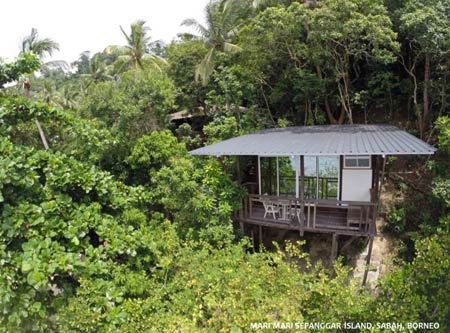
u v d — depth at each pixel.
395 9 12.79
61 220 5.56
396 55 13.61
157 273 6.47
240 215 11.26
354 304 5.47
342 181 11.30
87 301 5.11
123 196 7.43
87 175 6.28
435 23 10.25
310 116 16.03
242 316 4.66
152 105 14.88
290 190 12.08
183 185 10.12
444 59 12.24
